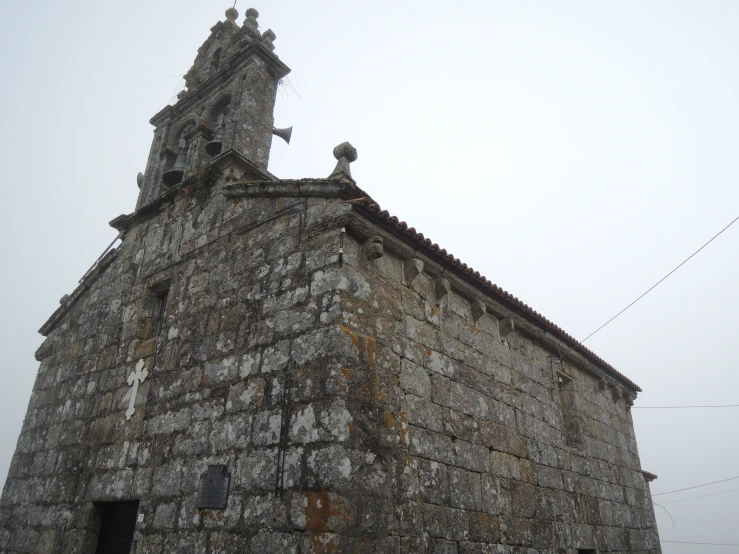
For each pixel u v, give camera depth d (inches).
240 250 317.7
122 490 307.4
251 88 418.3
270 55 437.4
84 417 368.8
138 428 319.6
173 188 391.5
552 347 437.4
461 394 318.3
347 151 295.3
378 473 237.8
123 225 436.1
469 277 343.9
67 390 402.0
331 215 273.9
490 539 296.4
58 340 449.1
